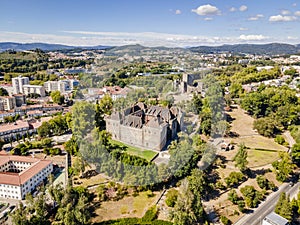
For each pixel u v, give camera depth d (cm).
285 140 15225
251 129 16438
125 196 9344
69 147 12975
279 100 18375
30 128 17100
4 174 10444
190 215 7844
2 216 9006
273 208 9344
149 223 8200
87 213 8075
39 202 8525
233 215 8925
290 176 11556
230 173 10612
